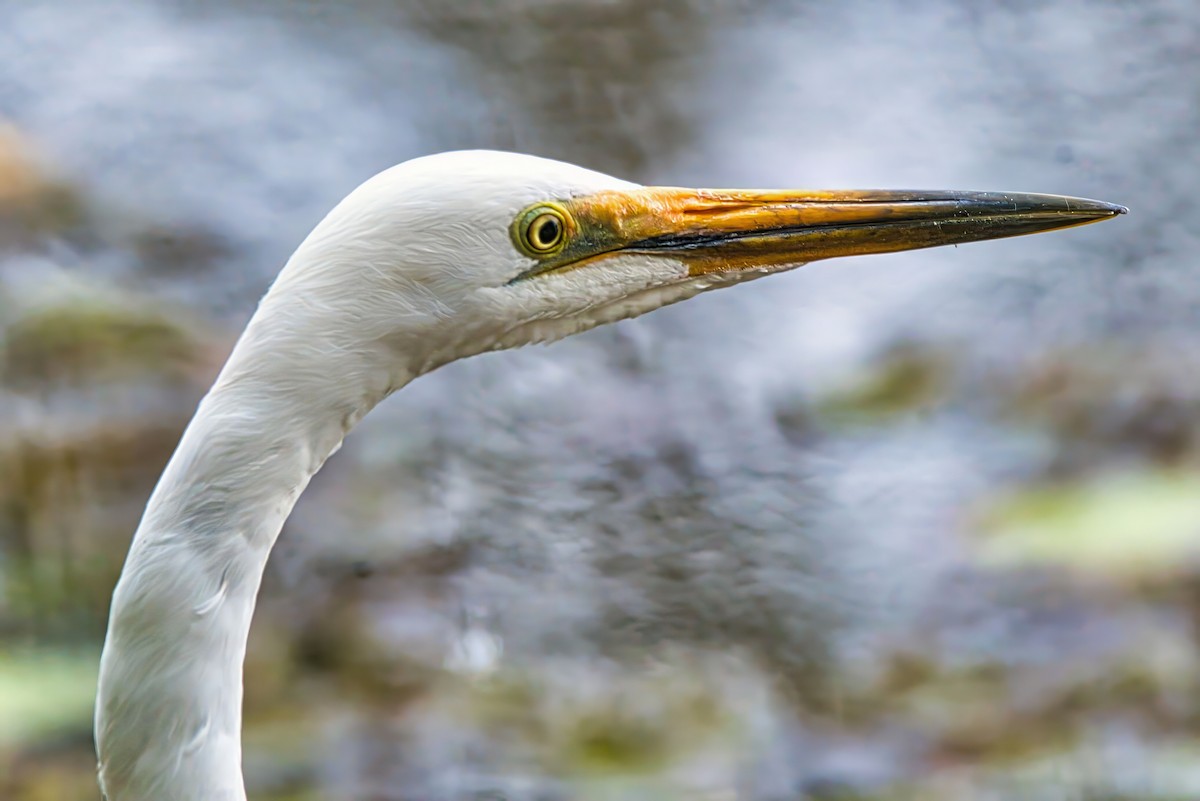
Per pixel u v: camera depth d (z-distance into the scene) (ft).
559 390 42.37
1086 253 46.52
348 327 13.93
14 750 29.22
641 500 39.01
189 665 13.73
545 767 30.94
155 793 13.82
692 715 32.86
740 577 36.91
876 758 31.45
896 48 56.49
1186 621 34.12
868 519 38.40
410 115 53.42
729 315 45.06
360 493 38.93
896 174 50.47
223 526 13.73
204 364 42.24
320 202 50.03
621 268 15.92
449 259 14.29
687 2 58.75
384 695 32.96
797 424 41.78
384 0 59.06
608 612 35.55
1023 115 52.70
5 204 47.96
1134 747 31.01
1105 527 37.09
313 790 30.35
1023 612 35.24
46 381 40.22
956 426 41.63
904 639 35.06
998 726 32.12
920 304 45.24
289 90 54.29
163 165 50.67
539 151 51.90
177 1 58.70
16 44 55.67
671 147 51.90
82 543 35.27
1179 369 42.65
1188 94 53.06
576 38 57.11
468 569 36.96
